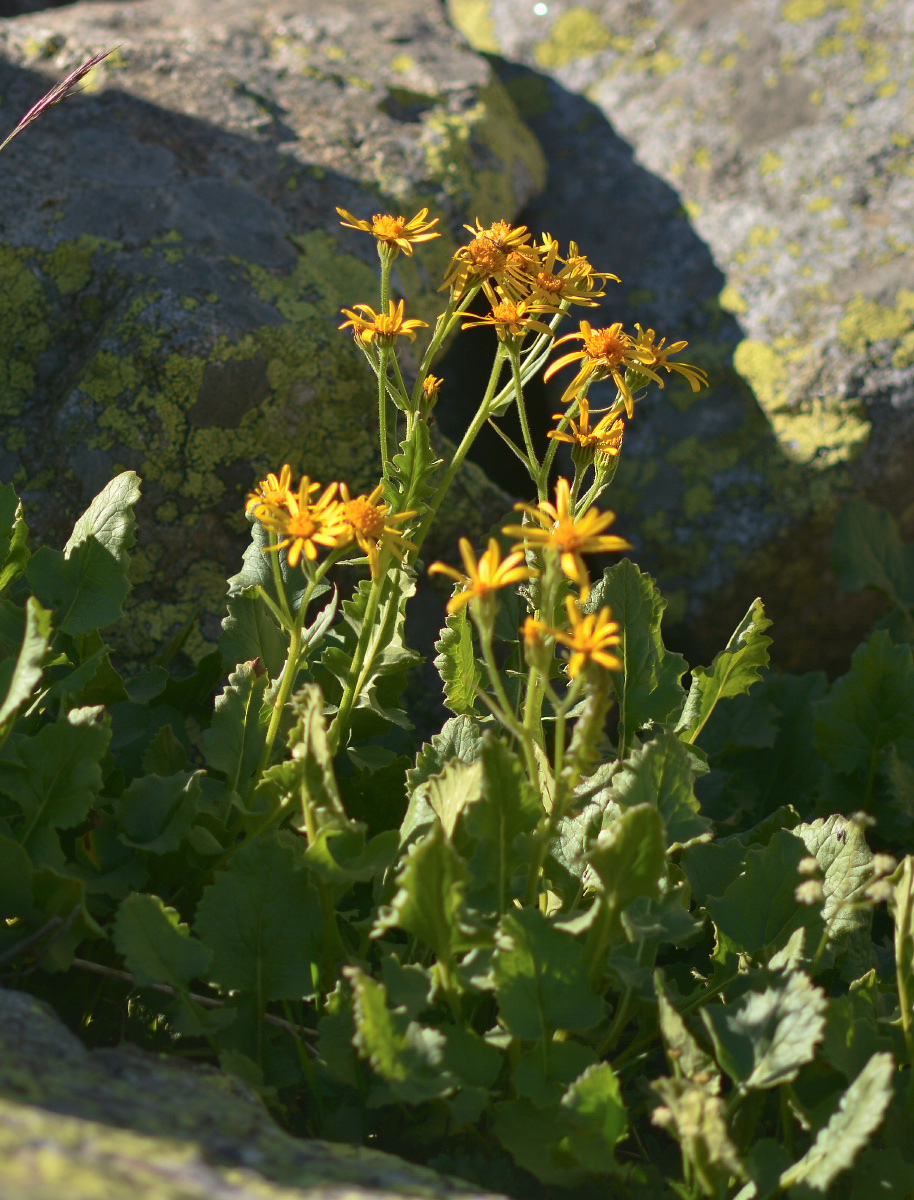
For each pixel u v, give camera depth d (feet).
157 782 4.50
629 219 10.40
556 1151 3.49
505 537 6.56
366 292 7.78
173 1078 3.28
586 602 5.21
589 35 11.69
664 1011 3.61
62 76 8.57
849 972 4.43
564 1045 3.63
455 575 3.38
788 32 10.79
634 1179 3.87
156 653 6.48
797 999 3.56
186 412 6.73
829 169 10.00
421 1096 3.38
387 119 9.25
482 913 3.76
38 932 3.74
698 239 10.09
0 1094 2.68
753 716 6.73
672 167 10.59
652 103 11.03
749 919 4.38
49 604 4.88
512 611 5.92
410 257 8.32
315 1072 4.04
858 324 9.11
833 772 5.92
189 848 4.55
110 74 8.54
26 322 7.14
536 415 9.59
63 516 6.51
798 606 9.03
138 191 7.68
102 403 6.64
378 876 4.34
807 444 8.87
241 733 4.70
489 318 4.45
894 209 9.67
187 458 6.73
